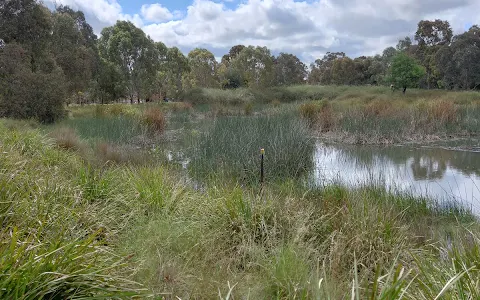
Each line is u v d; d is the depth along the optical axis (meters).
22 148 5.57
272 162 7.42
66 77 20.95
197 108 23.08
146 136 11.86
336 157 9.97
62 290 1.85
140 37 29.12
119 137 10.92
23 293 1.65
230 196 4.10
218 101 24.89
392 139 12.14
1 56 14.84
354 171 8.23
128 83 29.23
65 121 14.81
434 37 40.81
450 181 7.38
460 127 13.50
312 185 6.01
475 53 31.02
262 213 3.84
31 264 1.77
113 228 3.54
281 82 44.06
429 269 2.56
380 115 13.95
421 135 12.69
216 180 6.07
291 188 5.43
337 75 41.34
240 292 2.60
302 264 2.79
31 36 17.27
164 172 5.77
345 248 3.33
